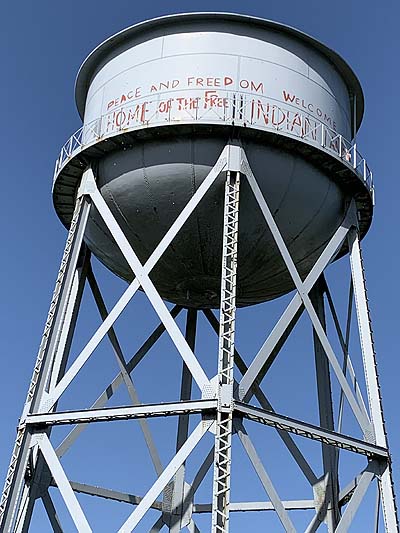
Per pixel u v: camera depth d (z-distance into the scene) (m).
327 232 16.17
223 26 15.75
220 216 14.80
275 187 14.95
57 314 14.70
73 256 15.26
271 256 15.78
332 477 16.42
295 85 15.65
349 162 15.90
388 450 14.28
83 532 12.45
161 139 14.84
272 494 12.45
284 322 13.94
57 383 14.52
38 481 14.22
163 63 15.57
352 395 14.41
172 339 13.32
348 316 16.59
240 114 14.77
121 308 14.04
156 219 15.27
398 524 13.84
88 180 15.71
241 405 12.52
